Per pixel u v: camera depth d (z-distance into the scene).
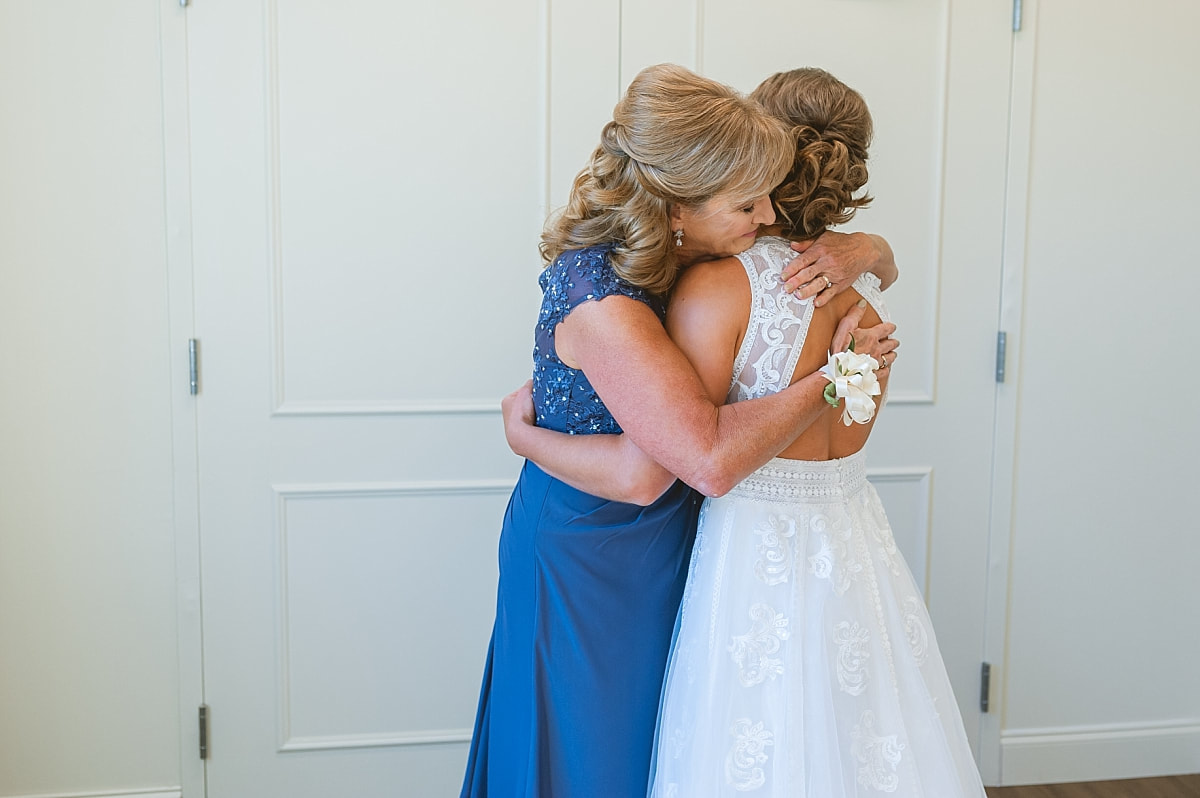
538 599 1.68
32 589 2.44
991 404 2.75
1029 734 2.85
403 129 2.45
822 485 1.61
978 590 2.80
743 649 1.54
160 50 2.35
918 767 1.56
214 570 2.49
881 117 2.62
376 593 2.56
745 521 1.58
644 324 1.50
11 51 2.31
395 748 2.61
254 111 2.39
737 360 1.56
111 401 2.42
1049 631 2.84
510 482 2.58
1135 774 2.87
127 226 2.38
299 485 2.50
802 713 1.50
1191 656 2.86
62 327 2.39
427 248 2.49
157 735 2.52
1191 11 2.71
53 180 2.35
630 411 1.49
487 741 1.89
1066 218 2.72
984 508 2.78
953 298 2.71
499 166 2.49
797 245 1.60
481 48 2.46
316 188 2.44
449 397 2.54
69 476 2.43
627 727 1.67
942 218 2.67
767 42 2.56
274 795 2.57
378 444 2.52
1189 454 2.84
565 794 1.68
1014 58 2.65
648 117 1.47
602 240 1.57
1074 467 2.80
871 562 1.63
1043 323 2.75
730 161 1.45
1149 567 2.85
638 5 2.50
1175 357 2.81
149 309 2.41
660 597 1.68
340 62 2.41
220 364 2.44
